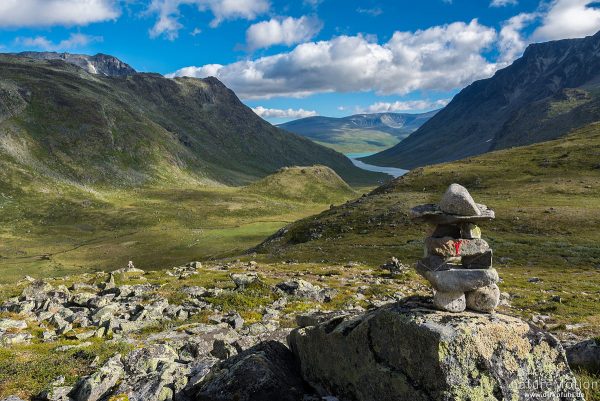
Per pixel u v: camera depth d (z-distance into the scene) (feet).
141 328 80.28
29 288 111.55
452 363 26.68
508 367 27.71
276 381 36.86
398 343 29.96
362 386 32.73
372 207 387.55
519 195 359.66
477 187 410.52
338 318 38.34
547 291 138.62
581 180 377.91
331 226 361.71
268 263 250.37
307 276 166.50
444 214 32.09
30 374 49.14
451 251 31.78
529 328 29.84
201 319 87.45
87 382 43.39
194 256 502.79
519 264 211.82
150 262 490.08
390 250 262.06
